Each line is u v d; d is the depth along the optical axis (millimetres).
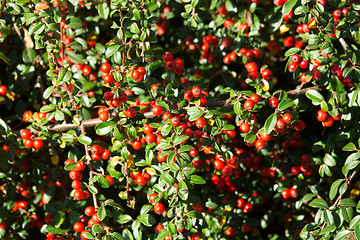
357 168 2469
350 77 2449
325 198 3068
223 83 3662
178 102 2596
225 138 2438
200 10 3268
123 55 2477
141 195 3219
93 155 2451
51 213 3033
